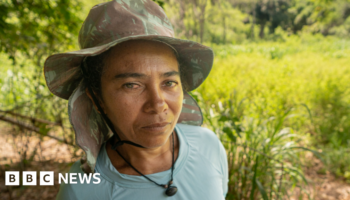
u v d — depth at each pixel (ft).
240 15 95.35
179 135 2.72
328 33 79.36
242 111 11.46
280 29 104.53
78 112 2.18
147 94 2.02
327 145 12.71
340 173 10.37
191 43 2.27
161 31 2.18
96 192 2.24
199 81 2.93
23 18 8.81
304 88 17.80
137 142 2.12
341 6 60.75
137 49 2.00
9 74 10.21
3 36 8.14
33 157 9.72
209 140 2.97
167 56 2.12
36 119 9.39
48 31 9.07
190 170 2.54
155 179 2.32
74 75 2.33
